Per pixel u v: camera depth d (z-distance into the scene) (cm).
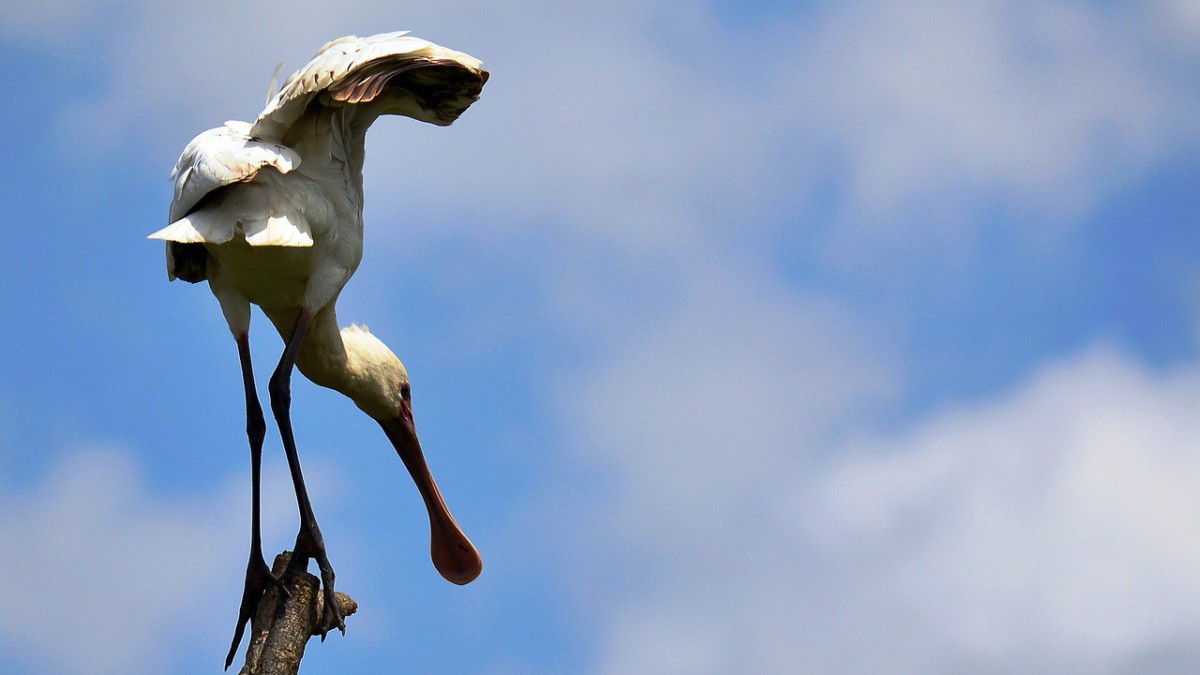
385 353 1723
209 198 1323
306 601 1311
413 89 1480
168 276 1484
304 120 1405
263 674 1255
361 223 1480
